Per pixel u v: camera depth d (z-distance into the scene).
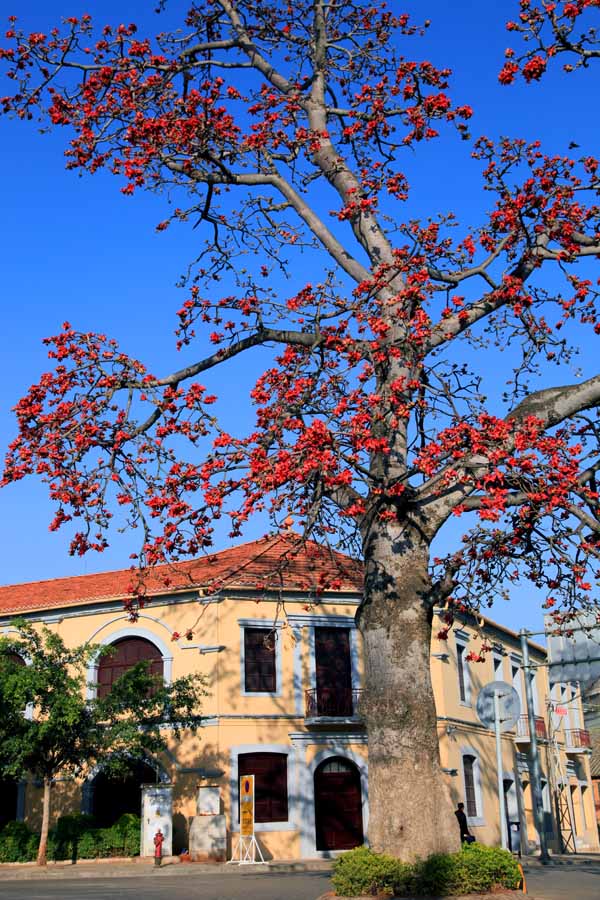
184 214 15.88
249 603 28.33
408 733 12.27
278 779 27.30
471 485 12.13
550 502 11.48
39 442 13.10
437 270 13.42
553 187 13.28
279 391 12.25
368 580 12.99
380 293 13.59
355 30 16.58
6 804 29.28
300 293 12.91
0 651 24.47
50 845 25.62
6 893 16.61
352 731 28.16
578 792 43.69
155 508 12.09
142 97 14.91
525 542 13.62
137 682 25.19
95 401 13.46
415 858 11.78
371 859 11.73
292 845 26.66
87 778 27.84
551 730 39.44
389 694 12.44
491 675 35.66
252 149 14.82
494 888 11.66
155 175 14.99
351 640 29.02
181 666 28.02
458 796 29.75
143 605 13.57
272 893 16.00
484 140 14.10
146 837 25.00
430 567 13.81
